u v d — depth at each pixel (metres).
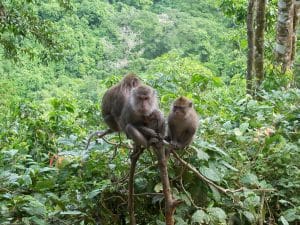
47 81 30.44
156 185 5.72
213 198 5.93
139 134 5.27
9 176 5.66
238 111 8.38
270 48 17.50
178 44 34.56
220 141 6.66
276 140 6.82
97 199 5.95
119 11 39.25
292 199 6.25
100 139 6.50
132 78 6.34
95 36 36.16
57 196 5.95
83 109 9.34
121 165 6.12
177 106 5.86
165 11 38.59
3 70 29.45
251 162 6.52
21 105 9.62
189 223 5.77
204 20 35.81
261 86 11.76
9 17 13.88
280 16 13.68
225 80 24.50
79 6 36.69
